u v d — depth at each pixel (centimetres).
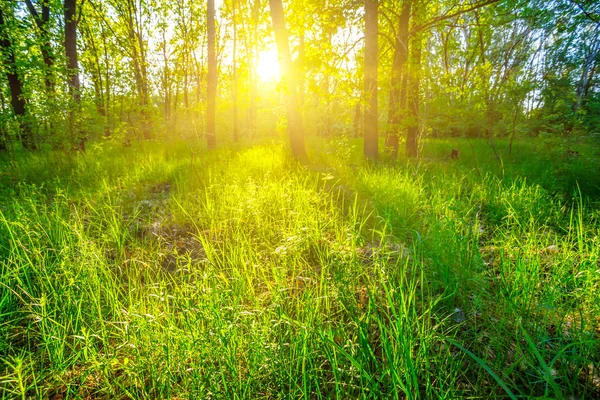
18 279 247
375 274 248
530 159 887
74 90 865
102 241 353
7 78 1112
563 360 176
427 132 803
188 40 1018
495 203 461
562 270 248
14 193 502
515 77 715
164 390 178
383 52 1153
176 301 232
